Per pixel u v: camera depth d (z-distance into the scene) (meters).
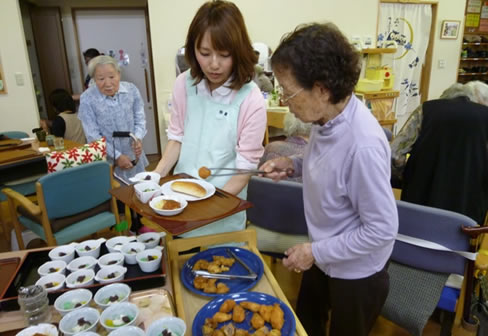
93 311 0.90
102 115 2.64
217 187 1.32
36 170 2.61
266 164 1.26
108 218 2.24
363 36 4.38
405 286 1.47
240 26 1.10
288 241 1.74
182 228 0.98
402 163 2.21
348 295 1.10
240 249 1.21
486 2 5.36
